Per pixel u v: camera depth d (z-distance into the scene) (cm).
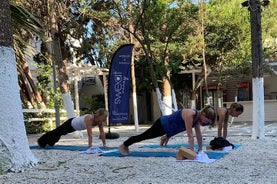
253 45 1093
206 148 861
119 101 1281
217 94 2183
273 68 2122
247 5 1107
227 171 612
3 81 683
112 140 1219
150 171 630
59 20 1723
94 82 2719
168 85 1891
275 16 1930
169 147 936
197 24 1695
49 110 1850
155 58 1529
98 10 1784
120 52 1274
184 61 1845
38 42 2036
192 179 560
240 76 2056
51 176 618
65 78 1373
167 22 1348
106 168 675
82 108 2597
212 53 1886
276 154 782
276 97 2261
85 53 2197
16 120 693
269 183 523
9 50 697
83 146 1028
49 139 998
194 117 738
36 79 2241
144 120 2612
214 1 1884
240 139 1084
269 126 1588
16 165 669
